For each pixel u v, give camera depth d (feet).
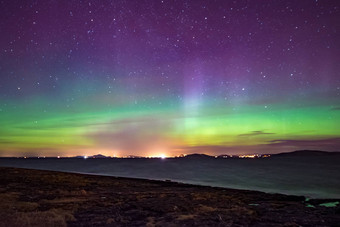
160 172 189.98
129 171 204.54
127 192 64.28
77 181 89.10
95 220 35.09
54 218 33.47
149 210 42.06
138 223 33.78
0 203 43.39
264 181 119.65
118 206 44.78
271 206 48.08
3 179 88.84
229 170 203.31
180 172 187.32
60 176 108.58
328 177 136.87
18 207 41.19
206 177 144.87
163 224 33.09
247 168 230.48
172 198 54.24
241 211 41.63
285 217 38.83
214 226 32.60
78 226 32.09
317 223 35.37
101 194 59.72
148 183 88.17
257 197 57.98
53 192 60.54
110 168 250.78
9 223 30.48
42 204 45.73
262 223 34.83
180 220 35.40
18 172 122.62
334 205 50.62
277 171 185.98
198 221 34.94
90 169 236.63
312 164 310.86
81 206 44.45
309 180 123.24
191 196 57.06
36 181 85.46
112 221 34.58
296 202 53.47
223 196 57.88
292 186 99.60
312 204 51.80
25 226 29.71
